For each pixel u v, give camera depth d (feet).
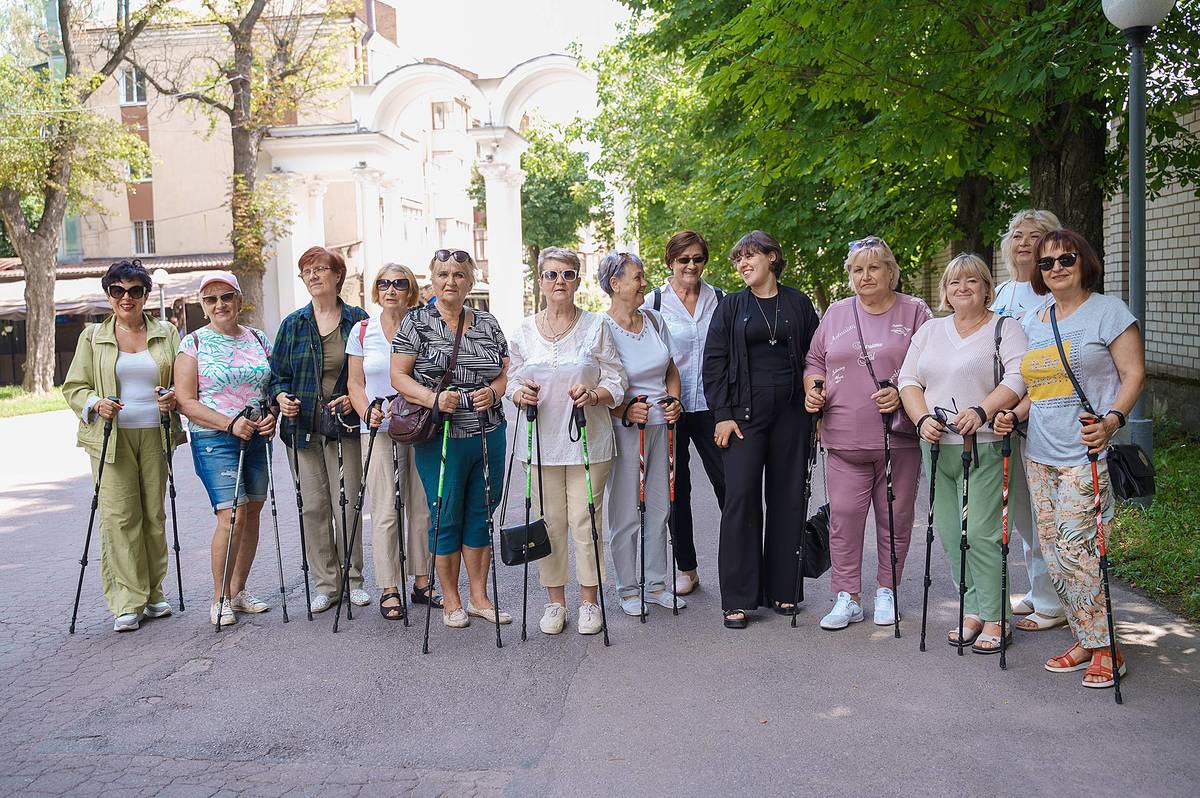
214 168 110.42
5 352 112.27
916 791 12.08
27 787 12.81
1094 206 28.53
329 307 20.39
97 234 112.78
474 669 16.76
